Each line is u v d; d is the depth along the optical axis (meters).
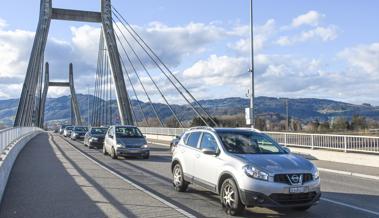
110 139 23.53
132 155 22.25
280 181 8.56
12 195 11.16
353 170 17.12
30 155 24.12
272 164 8.79
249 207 9.19
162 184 13.21
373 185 13.70
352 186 13.45
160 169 17.48
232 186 9.00
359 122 66.94
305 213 9.32
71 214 8.93
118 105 55.03
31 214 8.95
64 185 12.85
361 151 19.69
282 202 8.53
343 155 20.38
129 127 24.19
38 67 61.12
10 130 21.19
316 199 8.84
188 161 11.26
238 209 8.86
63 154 25.14
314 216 9.03
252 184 8.58
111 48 59.22
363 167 18.25
